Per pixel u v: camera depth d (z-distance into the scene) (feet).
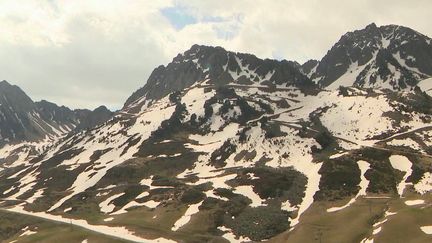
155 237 562.25
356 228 487.20
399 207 524.93
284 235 538.47
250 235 566.77
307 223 539.70
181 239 553.23
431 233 424.46
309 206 614.34
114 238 559.38
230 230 589.73
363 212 536.42
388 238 432.66
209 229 591.37
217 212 627.05
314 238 491.31
